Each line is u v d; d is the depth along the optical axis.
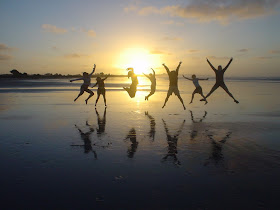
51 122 8.44
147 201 3.07
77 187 3.49
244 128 7.29
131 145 5.62
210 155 4.86
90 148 5.39
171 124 8.03
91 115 9.98
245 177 3.78
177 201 3.07
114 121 8.62
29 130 7.18
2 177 3.83
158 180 3.70
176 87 11.34
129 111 11.15
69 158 4.72
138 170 4.11
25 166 4.29
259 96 18.34
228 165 4.30
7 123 8.23
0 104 13.61
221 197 3.16
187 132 6.86
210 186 3.49
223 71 11.87
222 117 9.34
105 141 5.97
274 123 7.98
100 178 3.79
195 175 3.88
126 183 3.61
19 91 24.22
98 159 4.67
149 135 6.55
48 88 29.50
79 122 8.43
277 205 2.96
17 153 5.02
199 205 2.97
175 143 5.77
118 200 3.11
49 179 3.76
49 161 4.55
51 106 12.90
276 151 5.05
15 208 2.93
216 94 20.73
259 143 5.66
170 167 4.23
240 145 5.53
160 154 4.96
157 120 8.79
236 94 20.39
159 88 33.56
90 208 2.92
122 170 4.11
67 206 2.98
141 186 3.50
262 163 4.38
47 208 2.93
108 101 15.75
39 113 10.48
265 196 3.18
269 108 11.68
